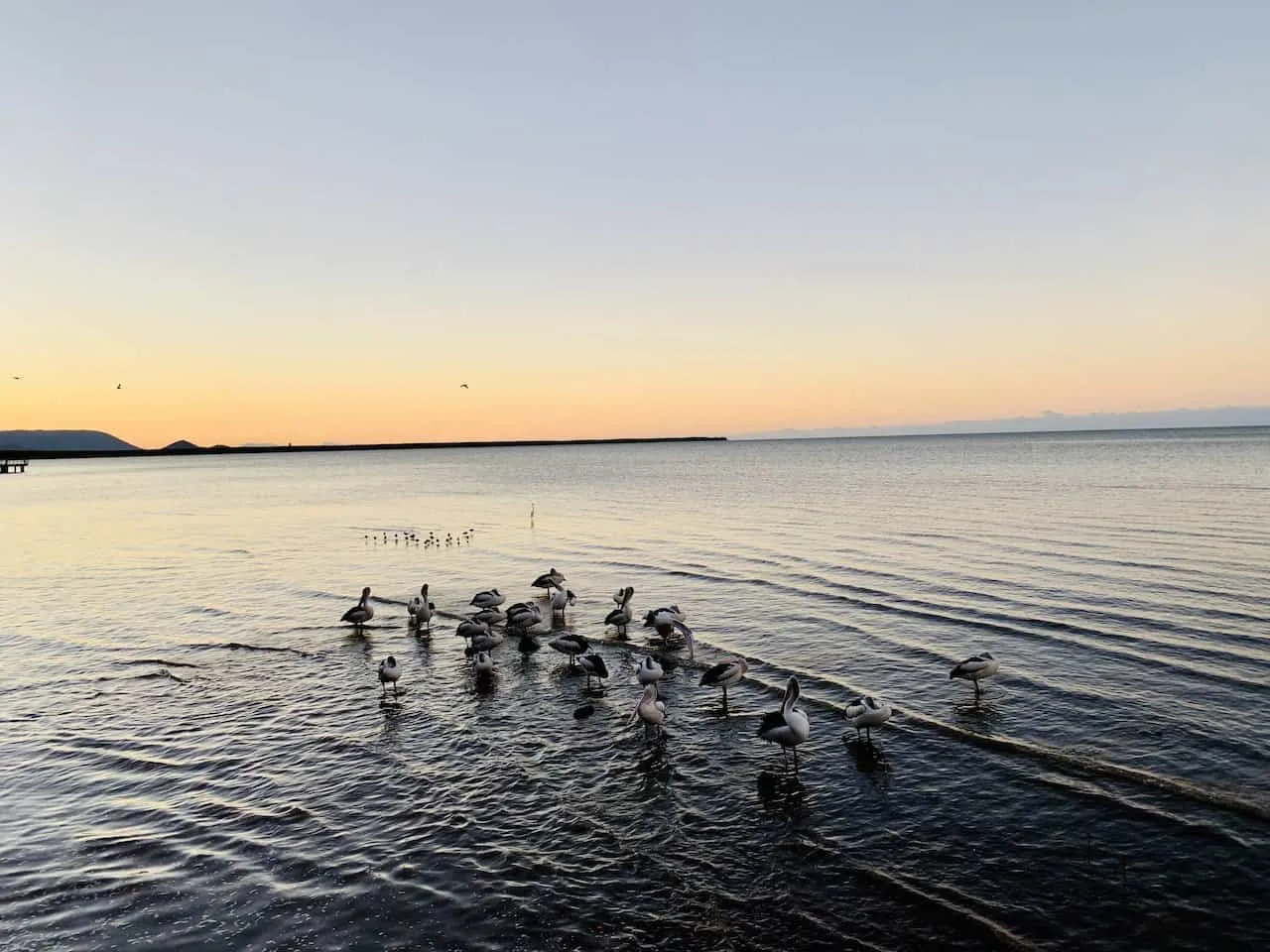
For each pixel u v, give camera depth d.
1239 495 64.44
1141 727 18.78
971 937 11.83
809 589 34.41
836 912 12.49
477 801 16.41
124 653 27.72
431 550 50.81
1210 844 13.95
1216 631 25.78
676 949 11.69
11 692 23.52
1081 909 12.41
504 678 24.42
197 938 12.07
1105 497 65.75
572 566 43.25
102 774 17.92
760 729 18.19
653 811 15.87
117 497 112.62
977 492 75.56
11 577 43.53
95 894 13.27
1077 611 28.83
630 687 23.30
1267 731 18.27
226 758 18.77
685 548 47.50
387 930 12.18
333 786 17.20
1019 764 17.28
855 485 92.38
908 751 18.20
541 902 12.88
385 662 23.05
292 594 37.56
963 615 29.06
